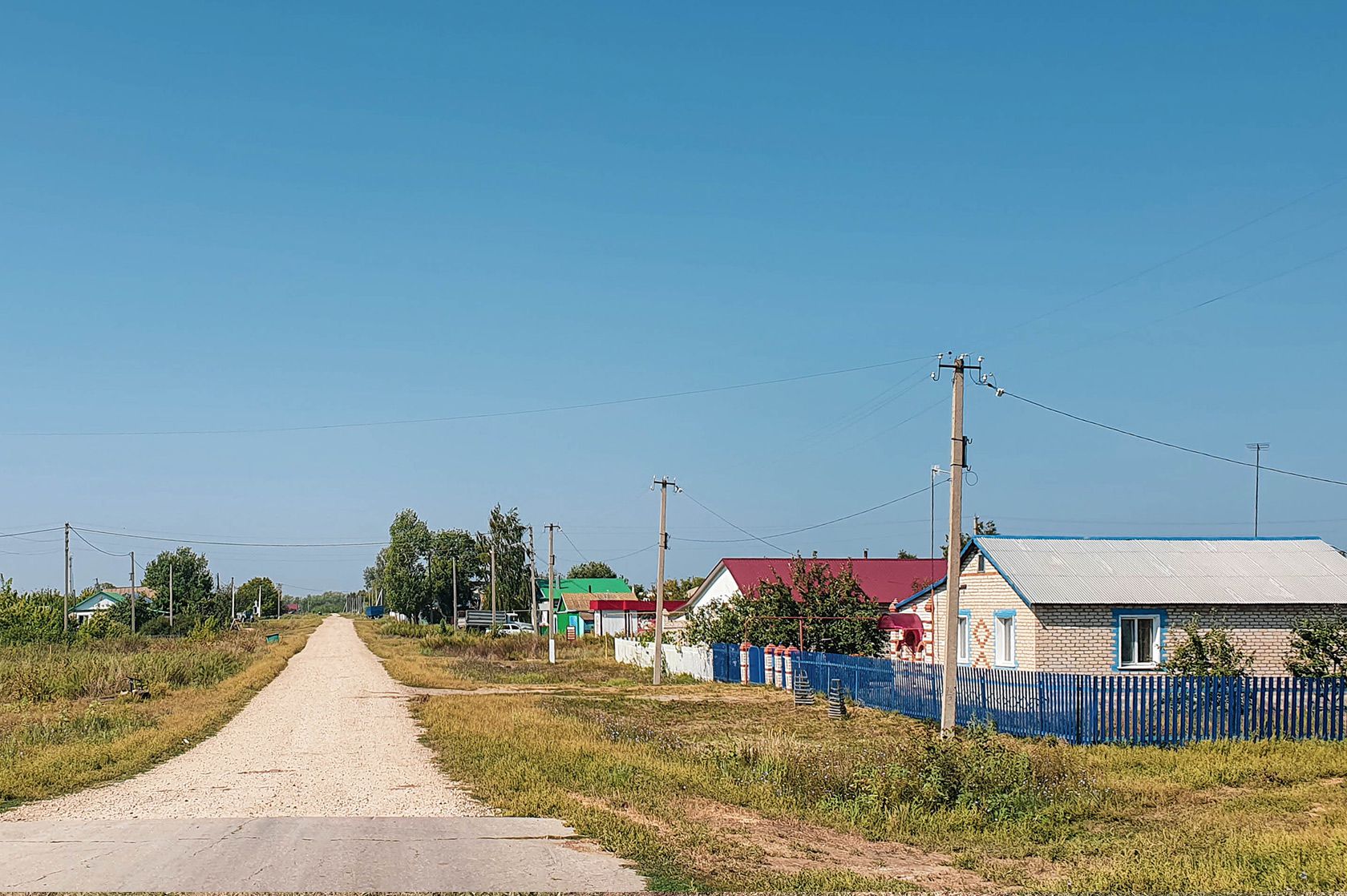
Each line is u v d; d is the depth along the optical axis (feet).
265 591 563.89
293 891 30.25
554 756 56.13
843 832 42.14
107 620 258.57
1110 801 48.14
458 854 35.14
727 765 55.83
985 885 34.01
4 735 67.10
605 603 259.19
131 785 49.96
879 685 95.45
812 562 136.77
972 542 96.22
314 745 66.08
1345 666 76.84
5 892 29.89
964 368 72.49
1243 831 40.98
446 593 411.54
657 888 31.45
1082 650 86.43
